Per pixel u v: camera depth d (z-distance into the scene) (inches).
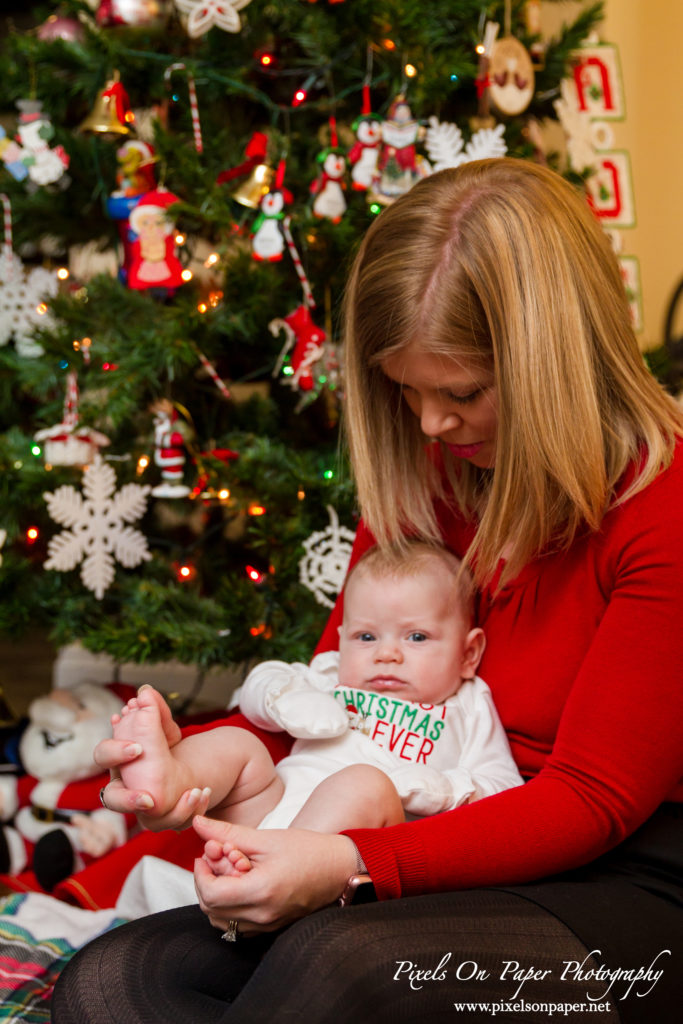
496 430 41.9
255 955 36.4
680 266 124.0
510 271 38.3
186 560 92.6
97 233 90.0
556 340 38.3
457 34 83.7
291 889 32.1
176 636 77.5
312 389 84.3
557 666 42.0
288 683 49.6
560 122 89.9
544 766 40.7
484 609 50.3
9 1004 53.3
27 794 77.1
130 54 79.7
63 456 80.0
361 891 32.9
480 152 77.6
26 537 86.7
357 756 47.5
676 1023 33.5
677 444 38.7
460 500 51.7
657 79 123.7
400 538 53.1
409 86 79.3
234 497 79.3
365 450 49.5
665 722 35.0
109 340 81.9
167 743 40.6
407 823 34.7
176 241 81.0
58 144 82.0
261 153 78.7
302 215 81.2
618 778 34.8
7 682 126.0
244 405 93.0
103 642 77.7
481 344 39.4
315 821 39.0
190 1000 33.3
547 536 40.7
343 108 87.9
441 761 47.6
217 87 83.0
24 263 100.6
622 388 39.3
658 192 124.6
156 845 67.6
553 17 119.6
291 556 79.3
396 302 40.1
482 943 31.4
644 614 36.2
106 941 36.0
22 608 82.3
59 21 83.6
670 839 36.9
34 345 85.7
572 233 39.4
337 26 80.1
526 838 34.1
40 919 63.6
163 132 78.7
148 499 91.8
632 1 123.6
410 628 50.8
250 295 80.7
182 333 77.0
